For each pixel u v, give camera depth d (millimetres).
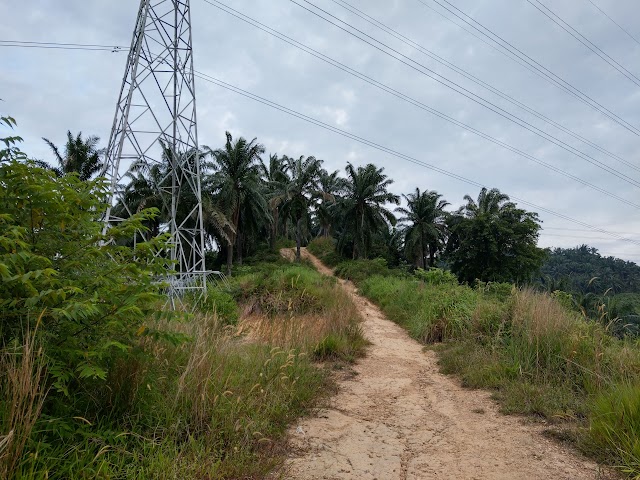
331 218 49250
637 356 5855
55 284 2852
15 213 3016
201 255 12586
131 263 3369
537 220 44781
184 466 2986
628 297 21594
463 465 3664
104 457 2803
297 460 3625
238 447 3549
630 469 3307
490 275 41781
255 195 36062
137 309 2996
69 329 3062
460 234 47000
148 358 3559
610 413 4059
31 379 2568
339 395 5793
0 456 2246
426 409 5320
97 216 3717
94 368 2779
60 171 33188
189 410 3807
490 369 6555
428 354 8977
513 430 4500
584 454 3830
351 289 26578
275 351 5559
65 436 2857
